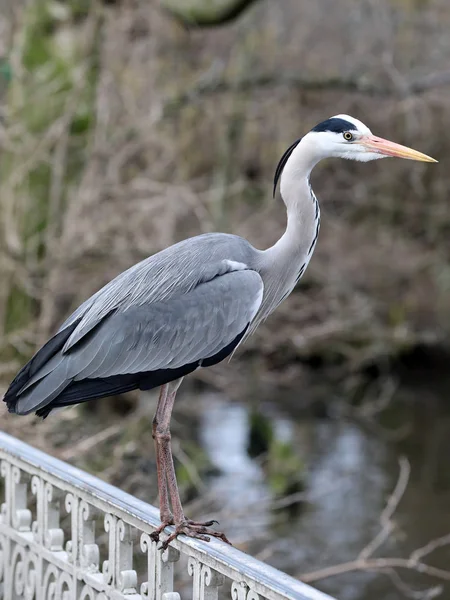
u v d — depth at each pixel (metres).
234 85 15.70
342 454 18.41
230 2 12.95
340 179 20.81
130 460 12.21
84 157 14.07
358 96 19.41
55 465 4.88
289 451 16.38
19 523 5.22
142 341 5.02
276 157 18.50
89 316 5.02
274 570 3.64
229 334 5.20
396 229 22.28
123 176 15.44
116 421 12.66
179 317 5.10
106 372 4.97
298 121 18.72
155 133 14.83
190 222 15.66
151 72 15.57
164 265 5.22
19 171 13.52
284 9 18.80
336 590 12.40
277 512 14.50
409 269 22.19
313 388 22.34
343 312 19.11
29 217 13.66
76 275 13.54
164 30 15.79
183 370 5.12
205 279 5.23
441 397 23.69
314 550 13.43
